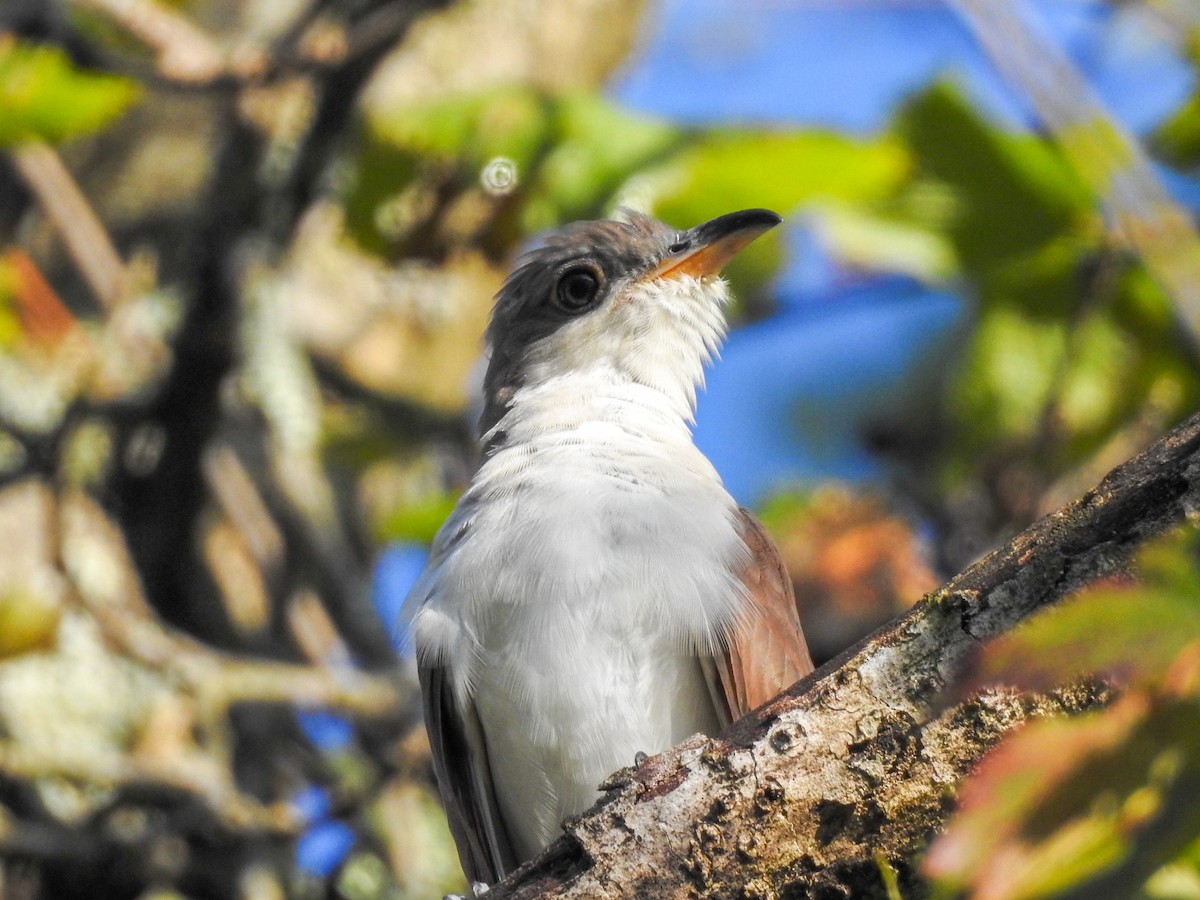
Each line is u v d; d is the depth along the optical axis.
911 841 6.20
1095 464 11.90
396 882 12.88
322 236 14.58
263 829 12.07
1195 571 3.98
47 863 12.21
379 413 14.70
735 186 11.45
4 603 11.03
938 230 11.17
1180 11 11.11
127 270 13.55
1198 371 11.60
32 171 13.31
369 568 14.81
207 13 14.88
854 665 6.30
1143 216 10.02
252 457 14.09
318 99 12.16
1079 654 3.97
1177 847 4.02
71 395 12.95
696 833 6.36
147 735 12.92
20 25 11.77
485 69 14.90
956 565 12.38
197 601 13.80
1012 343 11.73
